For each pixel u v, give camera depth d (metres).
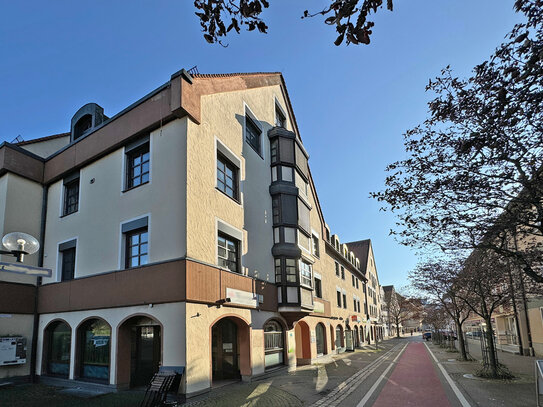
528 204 6.80
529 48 4.31
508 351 27.36
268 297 15.20
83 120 16.41
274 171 17.94
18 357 13.34
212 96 13.57
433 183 7.10
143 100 12.80
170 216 11.27
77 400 10.02
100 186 13.68
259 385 12.43
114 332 11.47
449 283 17.77
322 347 23.52
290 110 22.80
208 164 12.61
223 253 13.02
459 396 10.16
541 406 7.79
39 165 15.96
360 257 49.88
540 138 5.83
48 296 14.02
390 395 10.62
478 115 5.94
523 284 14.16
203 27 3.57
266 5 3.35
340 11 3.19
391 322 73.56
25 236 6.10
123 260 12.14
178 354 10.02
